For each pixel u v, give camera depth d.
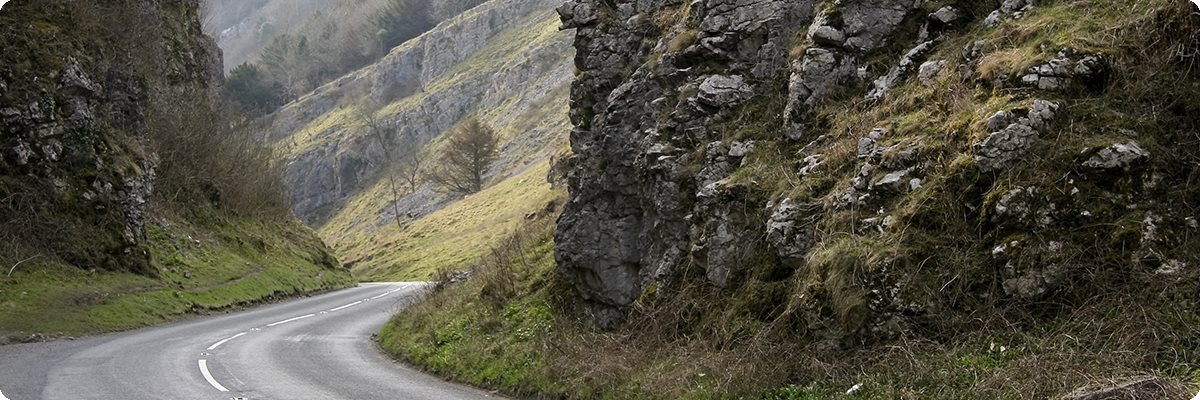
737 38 13.34
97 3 32.00
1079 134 8.84
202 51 46.72
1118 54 9.32
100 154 28.50
